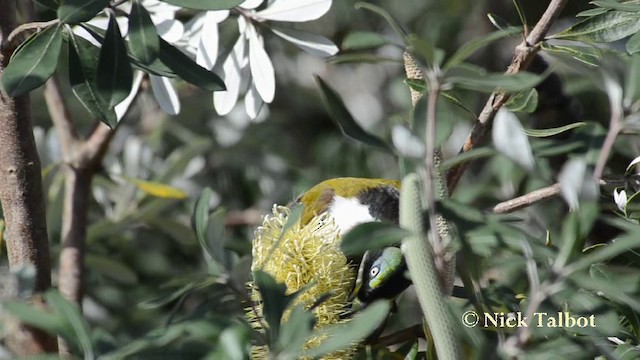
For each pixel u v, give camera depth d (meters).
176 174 4.66
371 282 4.10
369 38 3.73
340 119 3.68
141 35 3.80
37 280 3.93
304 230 3.93
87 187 4.29
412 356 3.98
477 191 4.33
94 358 3.59
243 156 4.95
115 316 4.57
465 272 3.78
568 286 3.63
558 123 4.40
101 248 4.61
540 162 3.89
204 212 3.83
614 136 3.71
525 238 3.62
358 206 4.25
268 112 5.12
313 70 5.50
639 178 3.96
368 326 3.60
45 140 4.55
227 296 3.87
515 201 4.04
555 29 4.42
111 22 3.81
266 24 4.12
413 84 3.91
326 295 3.72
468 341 3.62
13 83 3.79
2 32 3.89
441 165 3.70
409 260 3.63
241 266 4.05
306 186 4.80
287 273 3.91
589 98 4.41
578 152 3.91
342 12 5.14
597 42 3.95
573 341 3.71
